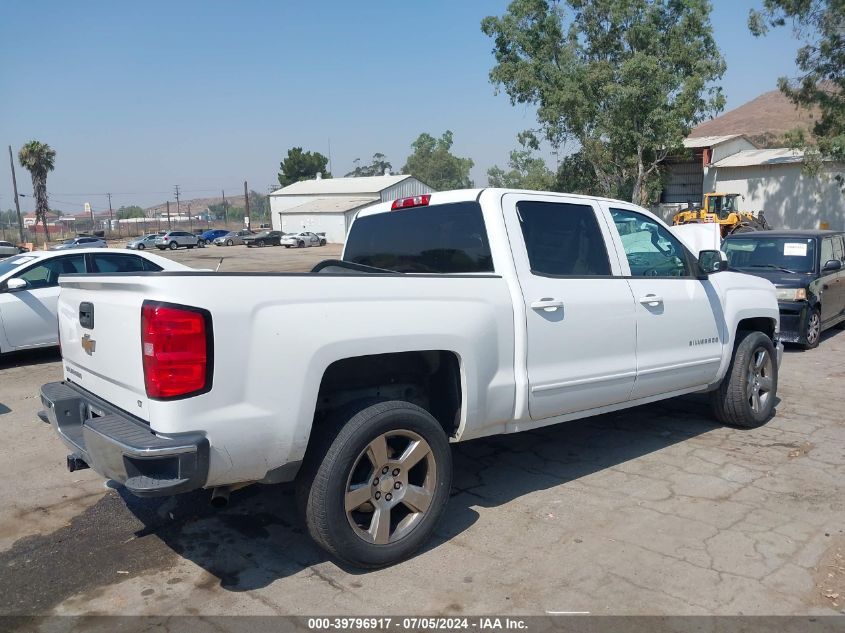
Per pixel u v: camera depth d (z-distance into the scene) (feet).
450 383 13.26
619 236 16.51
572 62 112.06
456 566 12.07
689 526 13.52
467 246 14.57
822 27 88.94
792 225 121.70
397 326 11.83
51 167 220.02
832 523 13.58
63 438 12.17
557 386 14.40
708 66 108.17
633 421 20.93
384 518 11.83
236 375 10.23
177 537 13.35
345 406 11.75
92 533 13.60
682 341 17.40
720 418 20.01
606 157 114.21
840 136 89.04
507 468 16.97
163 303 9.82
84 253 31.83
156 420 9.91
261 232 208.74
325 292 11.19
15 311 29.43
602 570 11.85
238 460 10.36
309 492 11.20
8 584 11.68
